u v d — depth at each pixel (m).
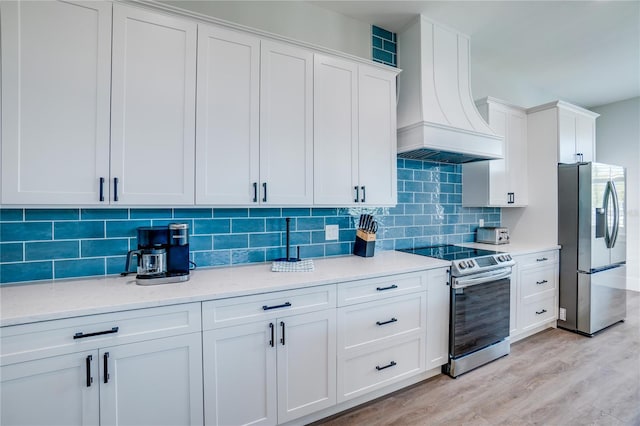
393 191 2.28
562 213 3.07
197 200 1.60
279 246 2.18
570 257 3.02
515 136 3.23
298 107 1.89
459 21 2.55
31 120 1.29
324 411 1.76
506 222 3.53
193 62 1.58
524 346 2.69
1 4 1.25
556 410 1.83
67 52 1.34
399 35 2.67
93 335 1.18
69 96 1.35
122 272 1.71
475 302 2.27
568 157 3.19
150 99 1.50
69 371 1.16
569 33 2.73
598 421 1.74
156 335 1.29
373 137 2.19
